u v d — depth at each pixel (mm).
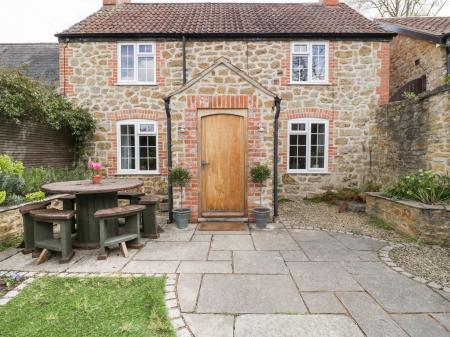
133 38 8797
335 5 10852
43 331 2418
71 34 8648
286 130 8875
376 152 8766
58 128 7605
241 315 2666
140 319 2592
